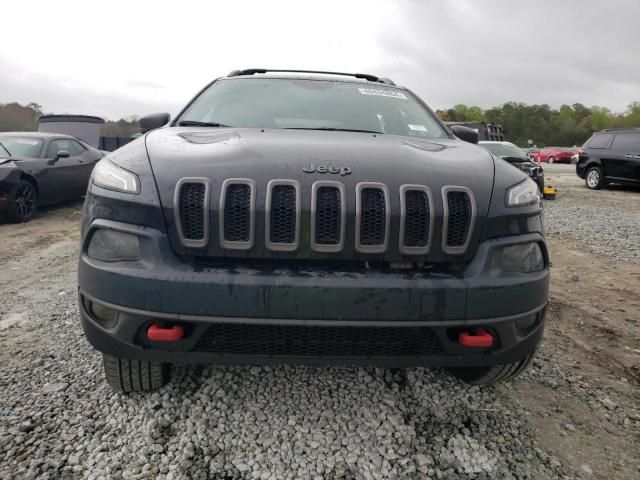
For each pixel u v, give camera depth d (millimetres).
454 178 2084
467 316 1923
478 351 2016
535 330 2117
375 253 1947
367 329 1911
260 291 1840
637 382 2930
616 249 6734
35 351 3023
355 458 2092
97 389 2576
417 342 1976
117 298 1905
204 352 1948
